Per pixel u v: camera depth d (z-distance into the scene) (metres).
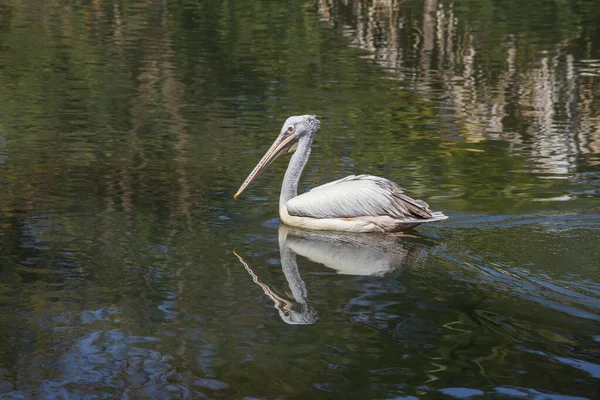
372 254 10.12
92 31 30.20
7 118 17.59
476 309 8.33
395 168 14.45
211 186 13.07
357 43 29.77
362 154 15.45
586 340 7.62
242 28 32.47
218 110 19.05
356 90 21.97
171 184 13.10
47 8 35.12
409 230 11.13
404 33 32.06
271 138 16.44
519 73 25.05
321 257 10.01
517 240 10.50
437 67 25.72
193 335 7.66
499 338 7.67
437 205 12.18
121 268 9.34
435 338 7.64
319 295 8.70
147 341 7.51
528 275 9.27
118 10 35.59
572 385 6.78
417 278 9.23
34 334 7.61
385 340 7.62
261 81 22.78
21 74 22.47
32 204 11.75
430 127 18.05
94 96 20.16
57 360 7.14
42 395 6.59
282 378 6.88
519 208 11.98
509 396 6.60
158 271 9.27
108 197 12.24
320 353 7.33
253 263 9.70
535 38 31.58
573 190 13.07
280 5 38.75
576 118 19.25
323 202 11.29
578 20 36.50
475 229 11.01
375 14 36.75
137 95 20.44
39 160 14.29
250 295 8.65
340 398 6.57
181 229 10.89
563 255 9.96
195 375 6.92
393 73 24.58
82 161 14.32
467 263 9.68
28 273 9.10
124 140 15.98
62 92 20.48
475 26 34.12
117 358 7.18
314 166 14.45
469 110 19.94
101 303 8.34
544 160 15.23
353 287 8.95
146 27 31.78
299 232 11.09
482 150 16.00
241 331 7.77
